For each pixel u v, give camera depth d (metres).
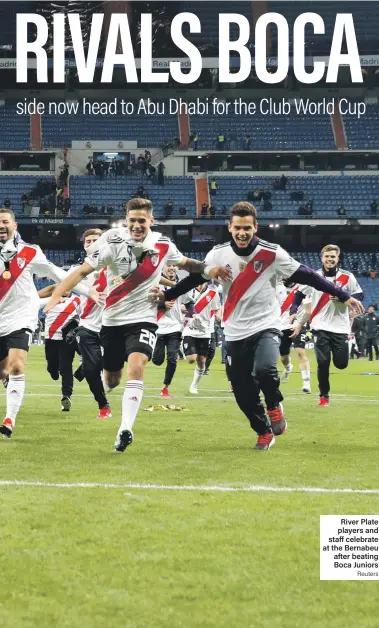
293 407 13.29
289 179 54.91
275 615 3.46
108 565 4.12
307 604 3.61
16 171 54.75
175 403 13.79
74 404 13.34
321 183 54.75
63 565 4.11
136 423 10.58
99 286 11.03
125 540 4.58
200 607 3.54
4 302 8.93
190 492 5.88
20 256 8.96
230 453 7.86
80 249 54.62
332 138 56.56
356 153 54.62
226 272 7.90
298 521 5.04
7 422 8.70
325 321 13.48
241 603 3.60
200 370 16.23
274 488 6.05
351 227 55.06
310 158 56.41
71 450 7.93
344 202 53.53
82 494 5.77
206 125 57.47
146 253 8.16
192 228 54.78
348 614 3.49
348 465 7.18
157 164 55.78
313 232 55.38
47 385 17.94
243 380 8.18
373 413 12.32
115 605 3.55
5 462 7.13
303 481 6.36
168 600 3.62
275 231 55.41
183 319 16.41
